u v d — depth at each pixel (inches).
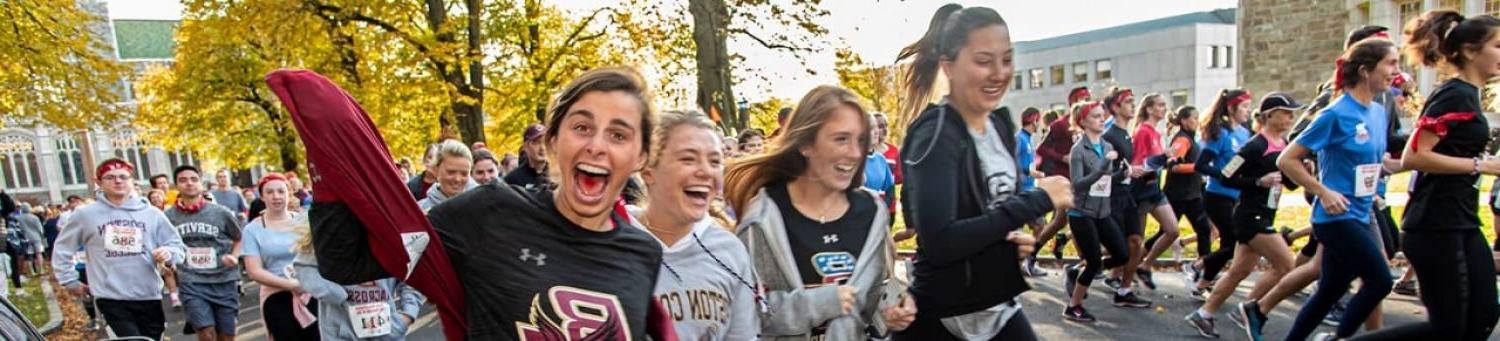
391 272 55.0
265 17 530.6
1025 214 80.8
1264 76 872.9
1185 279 249.4
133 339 81.9
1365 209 133.7
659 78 501.7
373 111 572.7
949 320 87.2
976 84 81.2
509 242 59.2
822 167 92.0
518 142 756.6
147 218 186.7
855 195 99.6
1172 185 243.9
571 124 61.3
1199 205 240.1
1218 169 208.1
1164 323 196.1
